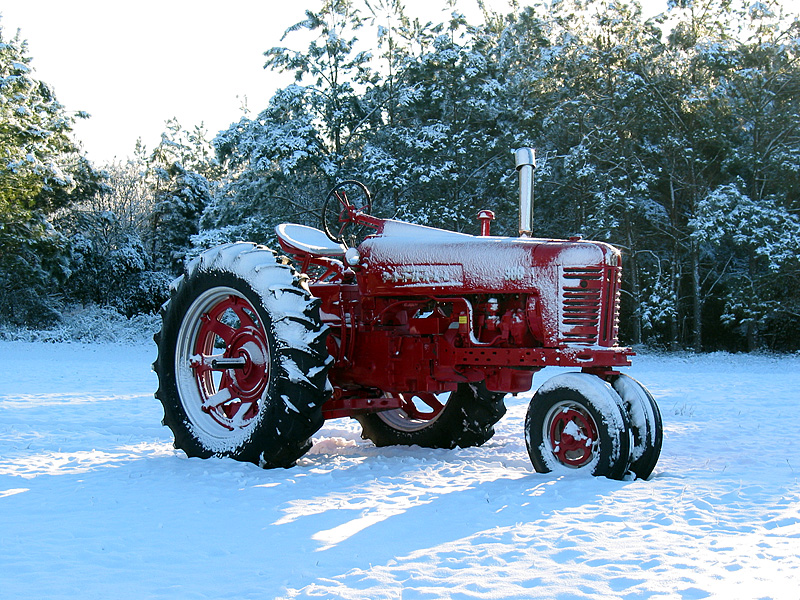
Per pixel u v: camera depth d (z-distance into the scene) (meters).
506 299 5.22
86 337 28.48
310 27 27.80
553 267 4.94
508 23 32.47
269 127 26.91
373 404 5.81
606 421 4.57
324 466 5.21
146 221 42.38
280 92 26.77
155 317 31.03
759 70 24.98
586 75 26.64
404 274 5.53
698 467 5.21
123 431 7.11
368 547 3.23
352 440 6.87
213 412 5.68
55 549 3.23
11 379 12.84
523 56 29.53
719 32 26.44
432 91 26.34
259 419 5.17
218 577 2.87
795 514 3.72
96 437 6.67
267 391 5.18
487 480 4.68
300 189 28.16
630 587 2.69
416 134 26.06
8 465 5.21
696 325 24.50
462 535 3.41
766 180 25.09
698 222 23.06
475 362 5.23
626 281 26.06
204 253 5.87
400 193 26.88
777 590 2.62
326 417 5.77
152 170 42.53
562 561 3.02
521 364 5.02
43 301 32.84
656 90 24.98
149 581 2.83
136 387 11.51
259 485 4.54
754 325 24.72
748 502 4.01
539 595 2.61
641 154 25.92
